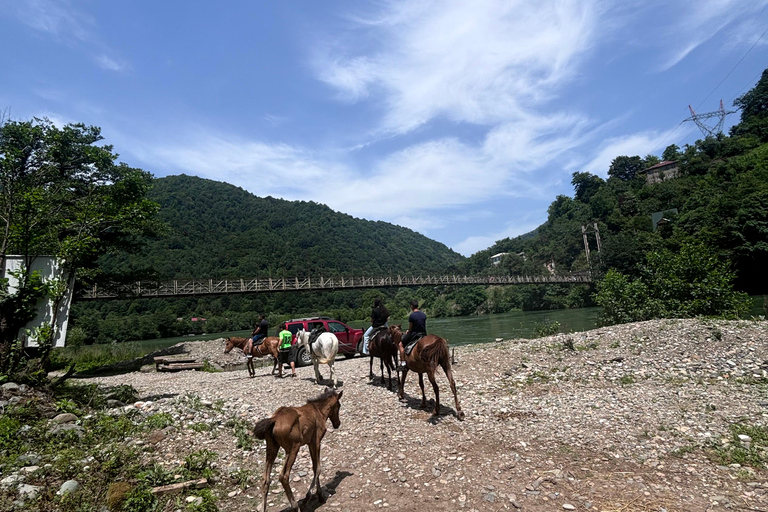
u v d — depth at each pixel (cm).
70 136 1948
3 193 963
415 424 761
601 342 1315
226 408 904
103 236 2067
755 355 1032
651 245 6512
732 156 10156
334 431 752
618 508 443
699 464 538
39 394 787
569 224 12219
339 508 480
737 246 5062
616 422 709
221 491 526
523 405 845
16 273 856
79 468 536
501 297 9412
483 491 492
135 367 2161
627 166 13650
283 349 1580
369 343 1158
